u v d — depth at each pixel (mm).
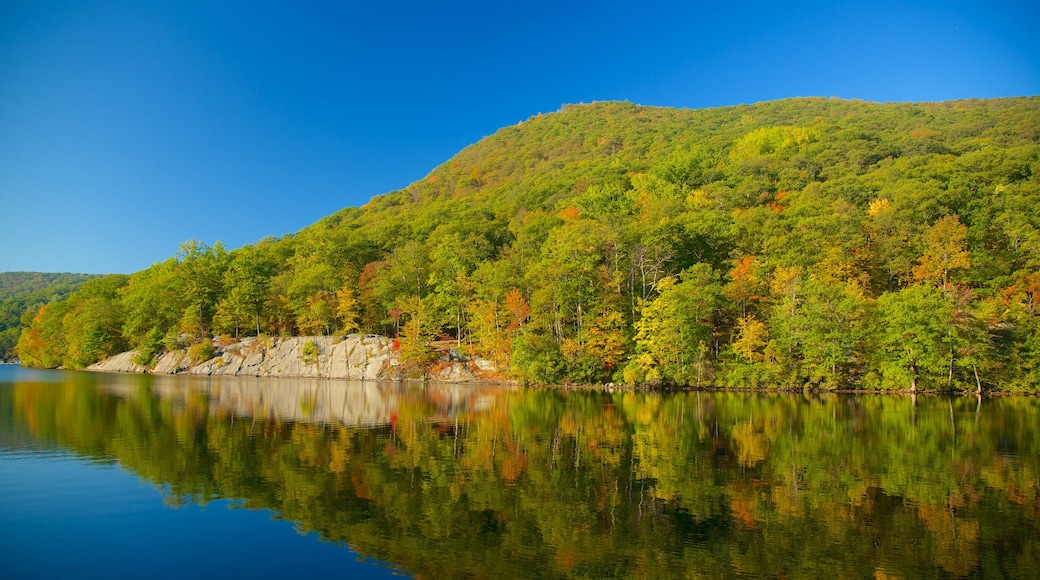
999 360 62344
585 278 78250
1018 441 34750
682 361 70312
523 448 32625
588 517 20562
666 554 17281
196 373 95625
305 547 17703
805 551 17484
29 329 139375
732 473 26891
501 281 85062
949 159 108312
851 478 26016
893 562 16750
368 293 101188
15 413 45219
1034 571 16094
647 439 35562
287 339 97000
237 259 118000
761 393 65062
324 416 45250
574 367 75250
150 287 109000
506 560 16797
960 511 21266
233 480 25266
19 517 20219
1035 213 79625
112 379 83188
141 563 16422
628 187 141875
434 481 25312
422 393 65875
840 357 64188
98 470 26875
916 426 40438
